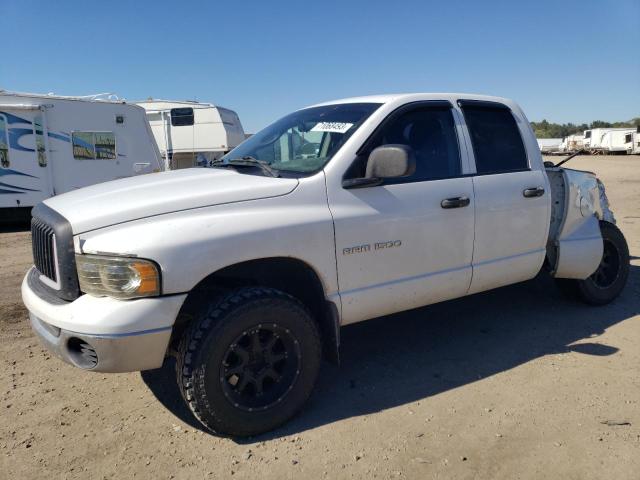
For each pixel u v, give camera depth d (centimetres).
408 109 402
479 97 455
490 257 435
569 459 301
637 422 336
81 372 418
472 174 424
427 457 305
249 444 322
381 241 370
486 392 378
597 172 2869
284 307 327
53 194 1203
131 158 1316
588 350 444
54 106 1187
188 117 1546
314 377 345
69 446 321
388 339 476
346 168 362
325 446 318
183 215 312
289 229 331
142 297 293
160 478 292
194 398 308
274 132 446
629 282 641
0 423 346
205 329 306
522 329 493
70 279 306
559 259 498
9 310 562
